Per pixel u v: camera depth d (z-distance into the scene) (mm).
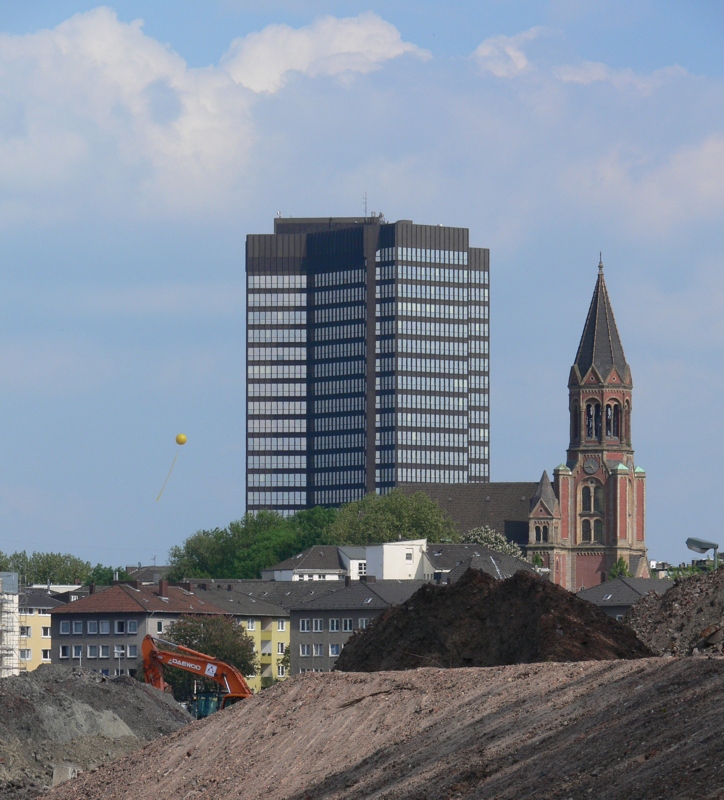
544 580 160500
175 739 145125
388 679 134500
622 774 97062
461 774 107812
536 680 121375
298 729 132375
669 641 158125
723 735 96000
